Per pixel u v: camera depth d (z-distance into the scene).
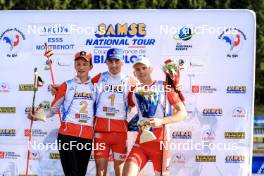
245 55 6.34
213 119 6.39
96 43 6.39
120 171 6.47
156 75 6.36
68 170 6.48
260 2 22.53
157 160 6.38
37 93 6.46
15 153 6.52
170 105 6.35
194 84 6.36
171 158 6.43
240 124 6.39
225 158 6.42
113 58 6.36
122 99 6.40
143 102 6.36
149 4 20.17
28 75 6.45
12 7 18.78
